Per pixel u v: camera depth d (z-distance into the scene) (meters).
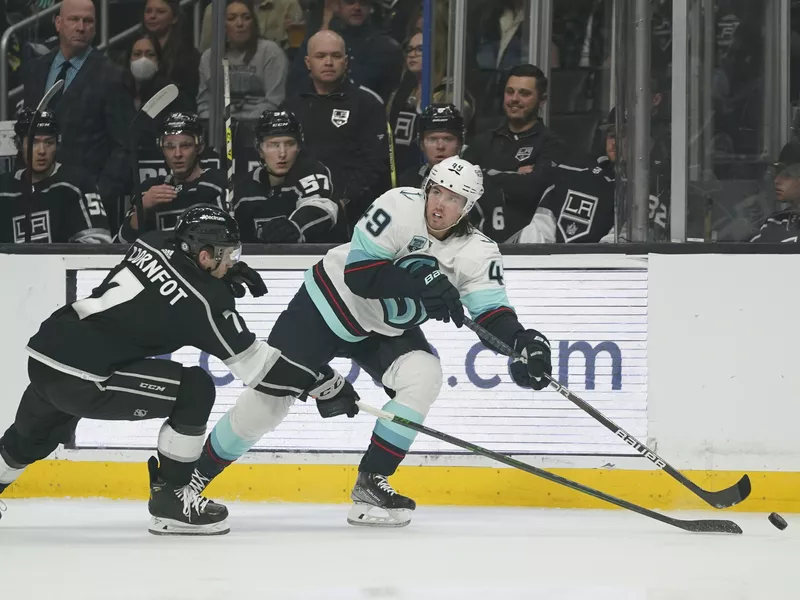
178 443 11.19
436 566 9.37
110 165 17.19
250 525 12.24
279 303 14.55
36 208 16.38
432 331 14.41
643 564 9.59
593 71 18.09
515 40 17.86
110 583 8.36
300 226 15.25
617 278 14.23
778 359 14.00
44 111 16.33
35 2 19.12
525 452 14.27
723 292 14.06
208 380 11.29
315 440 14.52
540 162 15.85
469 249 11.95
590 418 14.22
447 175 11.50
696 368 14.11
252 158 17.14
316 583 8.45
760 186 15.22
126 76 17.50
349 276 11.82
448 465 14.37
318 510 13.74
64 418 11.55
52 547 10.32
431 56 17.47
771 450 14.00
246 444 12.46
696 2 14.96
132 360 11.02
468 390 14.36
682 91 14.49
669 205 14.73
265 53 18.08
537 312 14.36
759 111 15.52
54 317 11.00
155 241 11.14
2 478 11.81
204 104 18.08
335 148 16.44
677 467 14.11
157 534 11.31
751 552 10.40
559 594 8.10
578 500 14.19
